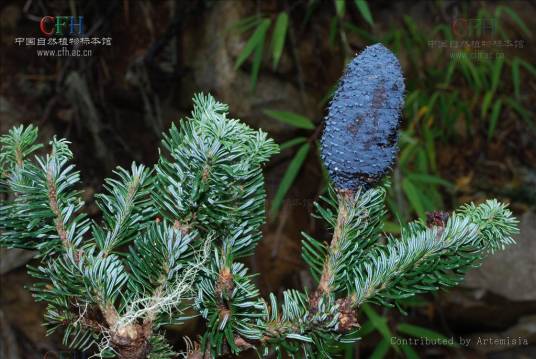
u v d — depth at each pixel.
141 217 0.62
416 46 1.84
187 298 0.60
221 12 1.60
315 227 1.66
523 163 1.94
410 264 0.61
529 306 1.64
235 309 0.58
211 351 0.60
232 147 0.58
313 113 1.66
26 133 0.62
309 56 1.71
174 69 1.66
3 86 1.59
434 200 1.63
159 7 1.70
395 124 0.60
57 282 0.59
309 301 0.62
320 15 1.75
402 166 1.61
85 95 1.61
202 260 0.60
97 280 0.59
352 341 0.61
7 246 0.61
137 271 0.60
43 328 1.44
